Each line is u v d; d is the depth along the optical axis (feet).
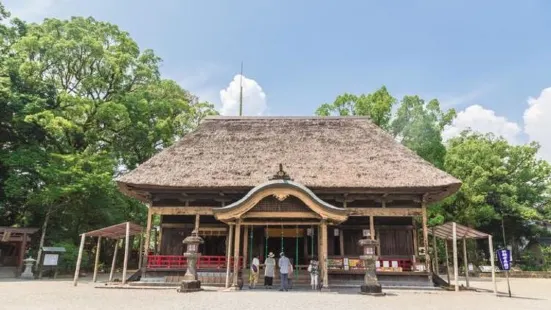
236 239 56.24
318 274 57.11
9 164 83.41
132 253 119.03
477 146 138.82
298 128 82.17
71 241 93.50
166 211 68.64
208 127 83.15
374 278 50.96
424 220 65.62
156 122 106.42
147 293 49.19
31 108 87.35
